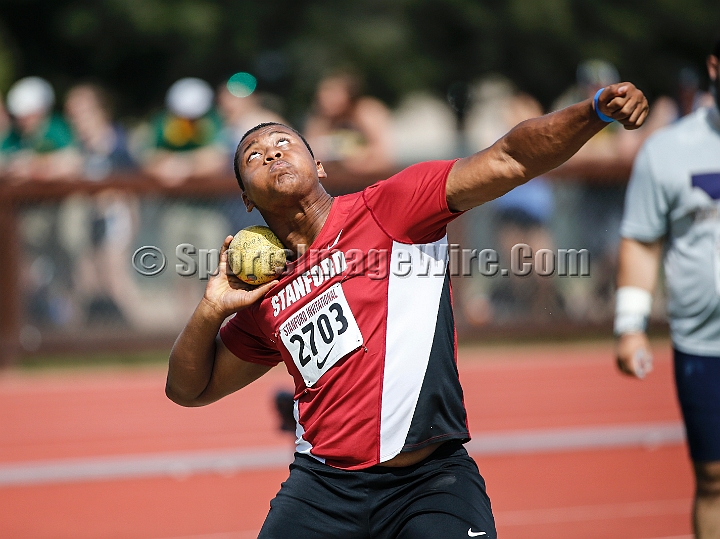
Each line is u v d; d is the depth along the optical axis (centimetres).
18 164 3947
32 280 3938
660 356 4103
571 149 1077
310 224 1219
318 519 1181
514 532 2050
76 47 7206
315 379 1198
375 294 1173
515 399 3503
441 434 1185
